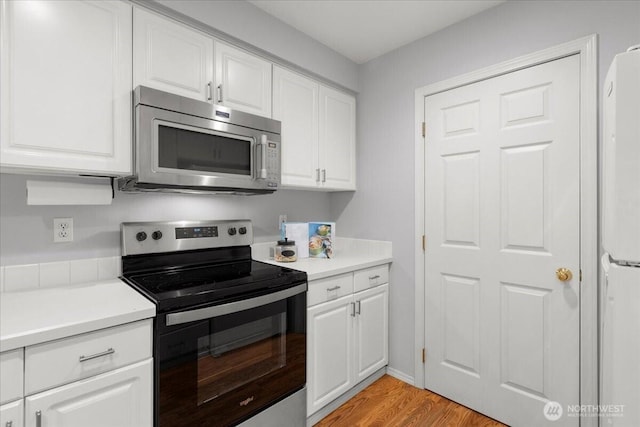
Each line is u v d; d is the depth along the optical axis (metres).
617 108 0.85
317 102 2.31
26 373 0.96
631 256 0.84
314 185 2.28
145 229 1.71
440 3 1.89
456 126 2.08
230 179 1.73
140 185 1.53
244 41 1.85
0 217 1.37
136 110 1.43
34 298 1.30
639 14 1.46
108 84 1.39
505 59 1.87
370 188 2.56
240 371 1.49
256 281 1.56
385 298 2.39
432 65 2.19
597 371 1.58
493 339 1.93
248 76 1.89
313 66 2.24
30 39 1.21
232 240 2.04
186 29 1.64
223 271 1.78
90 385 1.07
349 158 2.58
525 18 1.79
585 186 1.60
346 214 2.72
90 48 1.34
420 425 1.87
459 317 2.08
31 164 1.21
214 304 1.38
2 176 1.38
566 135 1.67
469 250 2.03
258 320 1.56
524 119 1.80
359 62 2.61
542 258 1.75
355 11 1.96
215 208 2.07
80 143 1.32
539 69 1.75
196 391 1.33
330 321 1.94
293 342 1.72
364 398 2.14
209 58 1.72
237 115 1.76
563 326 1.68
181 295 1.30
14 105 1.18
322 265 2.05
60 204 1.44
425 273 2.24
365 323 2.20
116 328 1.13
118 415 1.14
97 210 1.62
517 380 1.84
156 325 1.23
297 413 1.74
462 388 2.06
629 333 0.84
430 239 2.21
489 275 1.94
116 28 1.41
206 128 1.63
